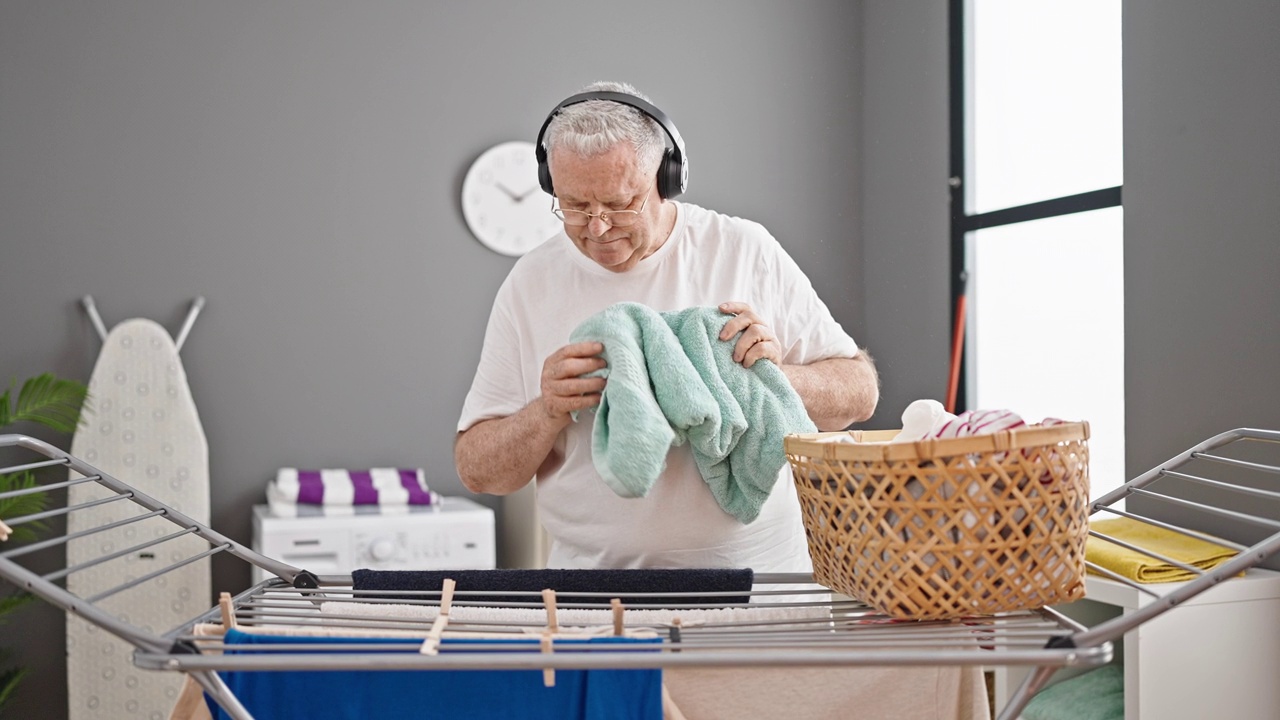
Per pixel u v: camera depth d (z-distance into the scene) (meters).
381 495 2.97
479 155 3.38
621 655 0.93
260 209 3.22
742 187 3.55
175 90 3.16
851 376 1.57
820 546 1.12
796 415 1.34
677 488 1.46
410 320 3.33
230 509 3.17
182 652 0.95
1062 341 2.94
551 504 1.56
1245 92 2.22
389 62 3.32
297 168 3.25
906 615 1.02
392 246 3.32
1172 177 2.40
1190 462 2.33
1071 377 2.92
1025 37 3.06
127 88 3.12
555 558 1.60
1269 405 2.16
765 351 1.35
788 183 3.59
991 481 0.97
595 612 1.18
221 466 3.17
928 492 0.98
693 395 1.25
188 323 3.10
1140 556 2.04
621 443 1.19
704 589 1.28
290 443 3.23
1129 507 2.52
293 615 1.17
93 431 2.95
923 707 1.17
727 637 1.09
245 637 1.07
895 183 3.50
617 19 3.48
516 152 3.38
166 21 3.15
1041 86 3.01
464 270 3.37
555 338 1.58
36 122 3.05
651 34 3.50
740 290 1.58
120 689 2.88
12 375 3.03
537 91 3.43
